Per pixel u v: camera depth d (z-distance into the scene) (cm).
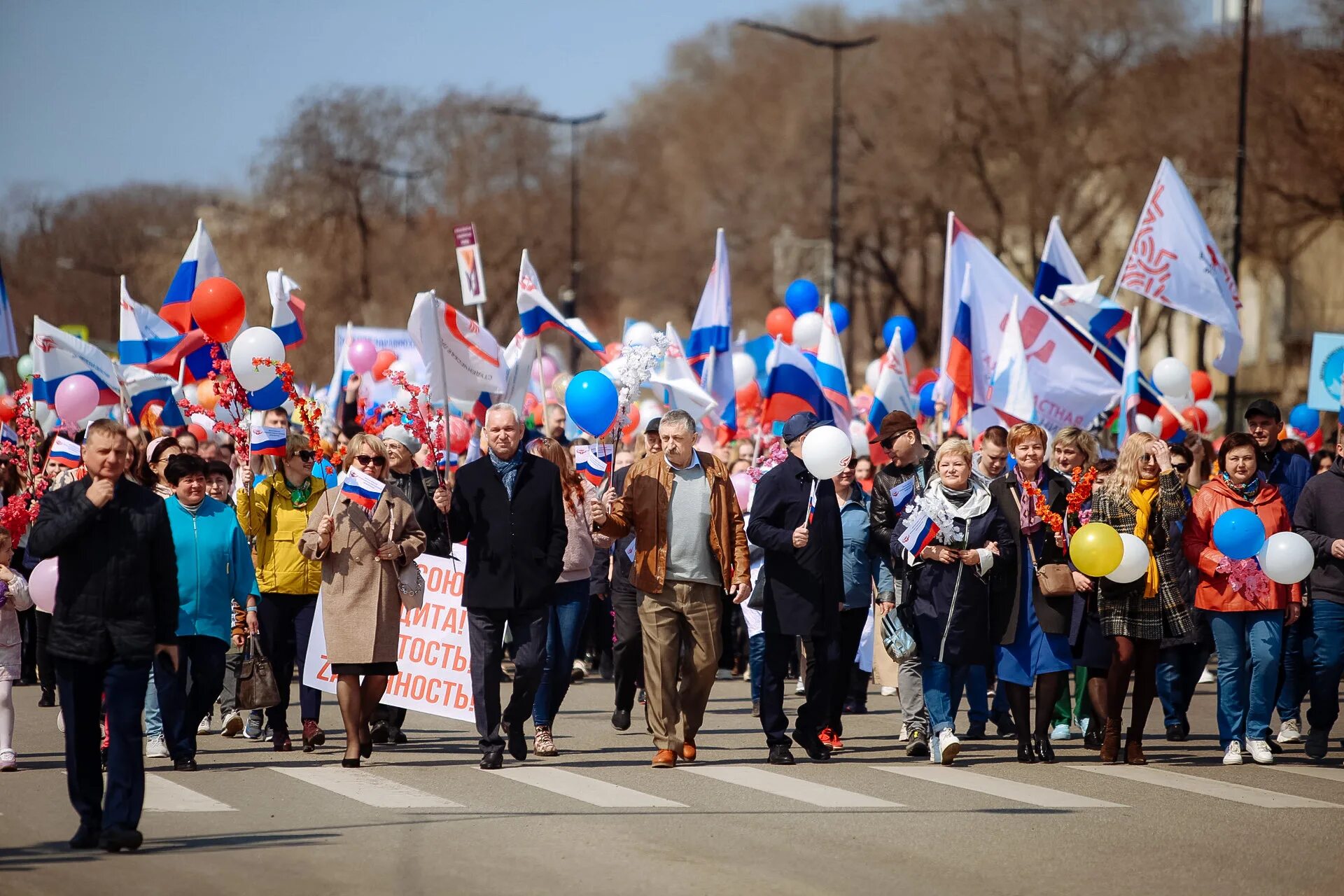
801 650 2812
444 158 11650
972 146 8600
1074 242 8725
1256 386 9831
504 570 1870
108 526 1388
